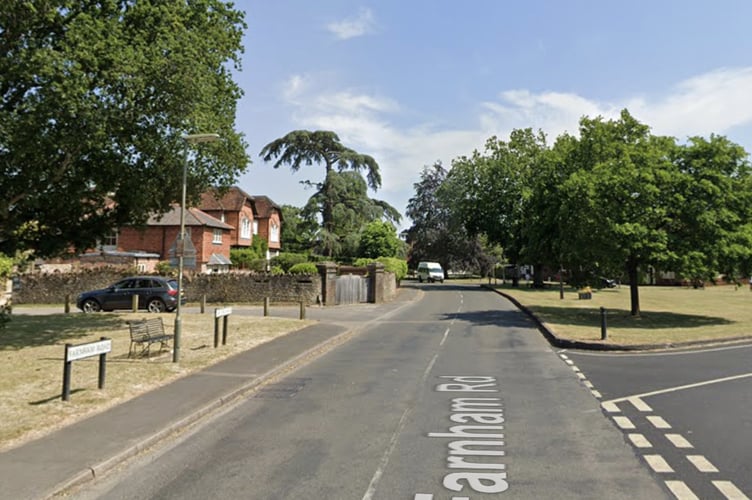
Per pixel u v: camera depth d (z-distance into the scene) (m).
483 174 59.38
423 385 10.85
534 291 46.31
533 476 5.89
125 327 20.08
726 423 7.85
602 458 6.44
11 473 5.98
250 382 10.88
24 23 14.65
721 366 12.71
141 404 9.09
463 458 6.51
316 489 5.61
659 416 8.29
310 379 11.66
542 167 55.22
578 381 11.09
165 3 17.23
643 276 25.83
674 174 21.73
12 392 9.86
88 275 35.75
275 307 31.41
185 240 13.24
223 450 7.01
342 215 47.69
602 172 23.75
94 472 6.12
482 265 81.75
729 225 21.69
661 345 15.65
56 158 16.17
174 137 17.78
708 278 22.09
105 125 15.35
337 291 33.91
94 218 20.20
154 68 15.44
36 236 19.06
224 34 19.33
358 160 49.38
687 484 5.60
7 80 14.90
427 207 83.94
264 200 64.38
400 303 35.19
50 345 15.77
